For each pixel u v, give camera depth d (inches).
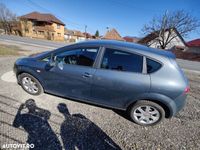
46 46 669.3
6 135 98.7
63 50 132.3
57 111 130.6
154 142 108.3
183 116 144.6
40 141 97.5
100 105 133.0
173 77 110.0
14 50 417.1
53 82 138.3
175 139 113.2
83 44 127.6
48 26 1780.3
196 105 170.7
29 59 147.7
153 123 123.4
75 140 101.9
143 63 112.9
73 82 129.2
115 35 1711.4
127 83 113.7
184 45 1306.6
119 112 139.8
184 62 726.5
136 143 105.7
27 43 703.1
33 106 133.6
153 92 111.4
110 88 119.0
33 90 151.3
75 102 147.6
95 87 123.3
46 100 145.6
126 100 120.8
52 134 104.3
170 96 110.3
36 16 1800.0
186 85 111.4
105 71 118.0
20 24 1764.3
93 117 128.6
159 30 1250.6
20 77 152.3
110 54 119.2
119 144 103.2
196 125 132.6
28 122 112.8
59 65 129.1
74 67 126.3
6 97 143.0
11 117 116.0
